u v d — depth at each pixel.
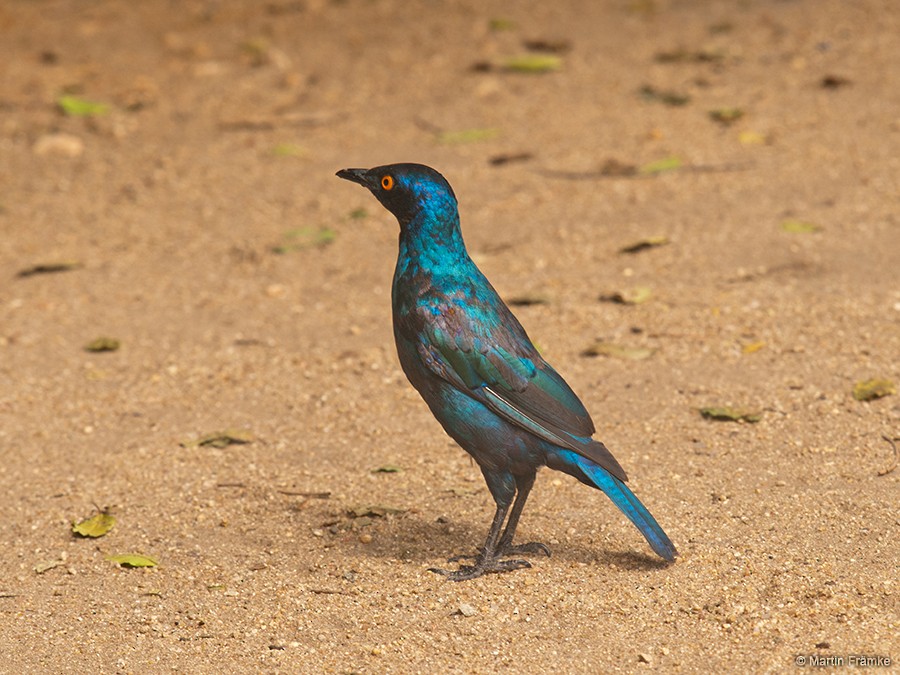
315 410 14.27
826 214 18.44
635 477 12.07
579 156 21.58
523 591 10.27
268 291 17.78
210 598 10.43
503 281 17.31
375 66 27.23
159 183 21.84
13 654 9.62
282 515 11.95
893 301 15.62
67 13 32.41
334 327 16.58
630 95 24.36
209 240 19.66
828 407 13.18
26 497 12.49
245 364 15.60
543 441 10.42
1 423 14.24
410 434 13.55
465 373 10.38
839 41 26.09
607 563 10.68
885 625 9.29
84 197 21.47
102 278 18.55
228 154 22.91
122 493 12.50
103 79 27.16
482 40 28.45
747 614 9.62
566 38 28.22
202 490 12.50
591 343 15.35
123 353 16.09
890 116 21.89
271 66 27.55
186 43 29.59
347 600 10.28
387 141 22.86
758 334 15.11
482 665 9.20
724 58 25.83
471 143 22.50
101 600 10.48
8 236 20.09
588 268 17.53
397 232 19.61
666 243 17.97
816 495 11.43
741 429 12.89
